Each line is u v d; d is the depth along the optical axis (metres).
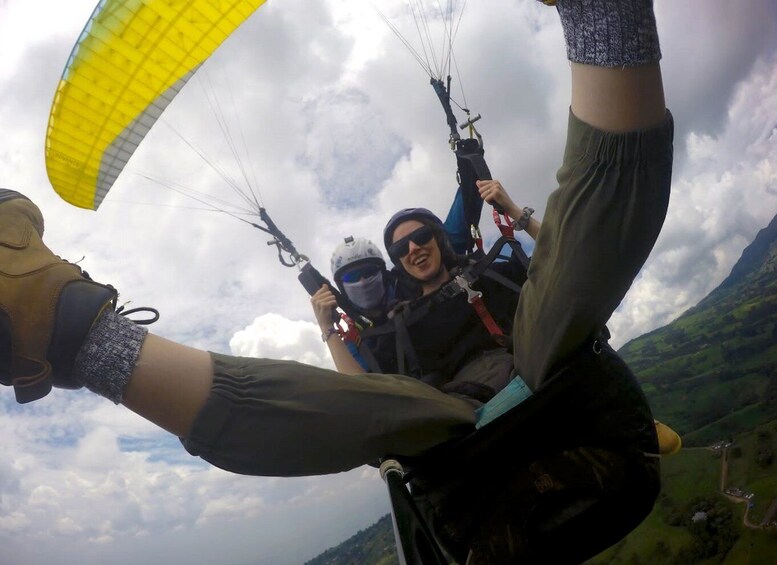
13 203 1.68
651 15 1.41
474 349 2.89
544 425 2.03
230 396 1.59
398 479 1.82
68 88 2.51
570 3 1.46
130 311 1.73
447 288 3.01
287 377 1.70
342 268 3.43
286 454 1.65
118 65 2.55
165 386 1.54
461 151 3.44
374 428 1.76
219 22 2.63
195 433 1.58
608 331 2.32
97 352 1.51
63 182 3.00
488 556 2.04
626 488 2.01
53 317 1.50
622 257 1.70
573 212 1.70
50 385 1.54
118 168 3.08
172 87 2.82
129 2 2.33
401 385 1.94
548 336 1.91
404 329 3.00
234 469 1.64
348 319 3.32
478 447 2.00
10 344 1.49
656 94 1.49
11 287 1.49
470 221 3.53
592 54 1.45
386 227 3.35
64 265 1.61
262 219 3.64
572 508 2.00
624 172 1.59
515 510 2.02
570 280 1.77
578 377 1.96
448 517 2.17
